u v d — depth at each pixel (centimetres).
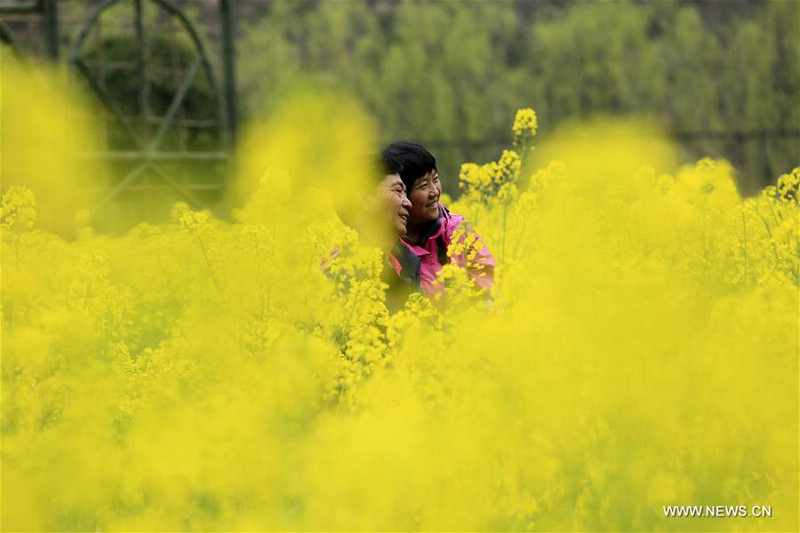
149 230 1189
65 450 439
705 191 999
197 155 3002
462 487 405
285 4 10012
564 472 411
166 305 711
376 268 653
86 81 2788
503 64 10575
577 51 10306
